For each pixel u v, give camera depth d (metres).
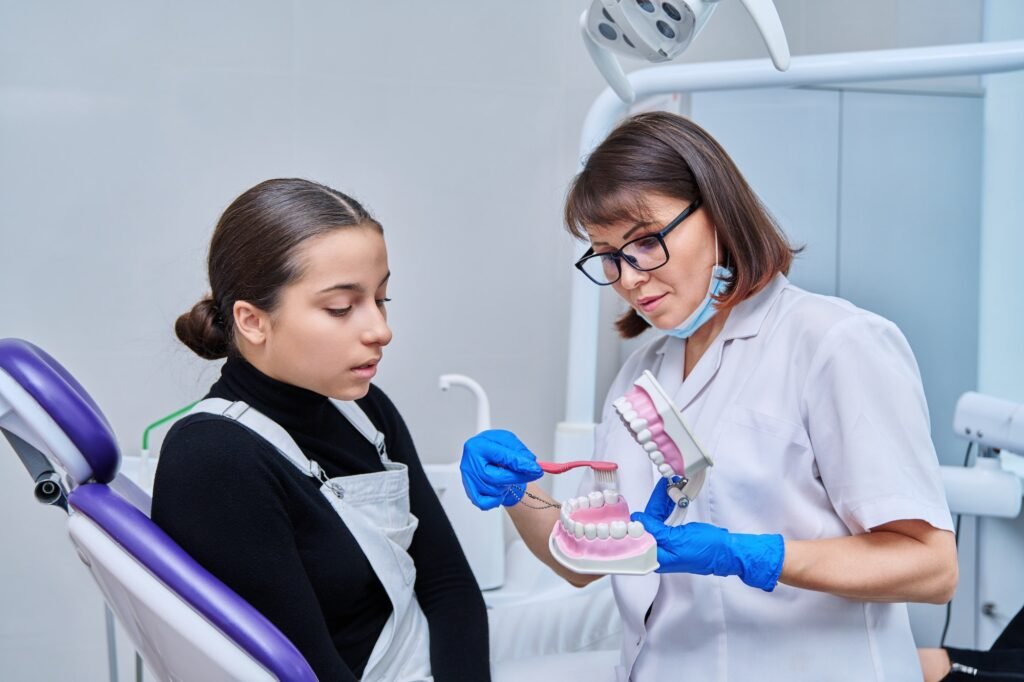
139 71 1.95
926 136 1.91
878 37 2.18
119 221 1.97
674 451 0.81
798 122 1.86
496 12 2.10
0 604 1.96
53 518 1.97
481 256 2.13
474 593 1.08
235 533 0.85
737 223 0.94
